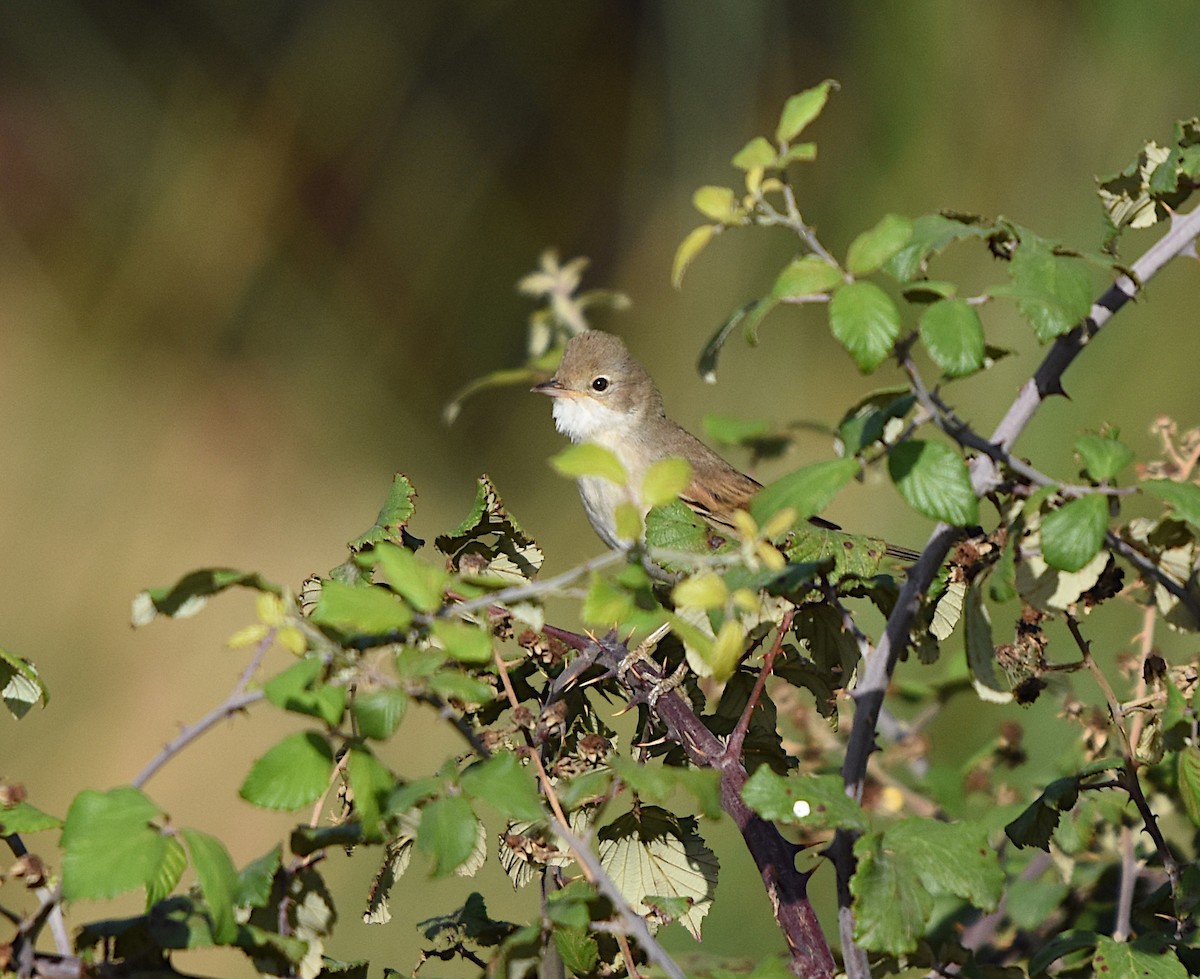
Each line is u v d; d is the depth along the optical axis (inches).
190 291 740.7
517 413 730.2
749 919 348.8
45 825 135.6
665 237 711.7
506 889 383.9
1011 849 241.3
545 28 772.0
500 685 174.9
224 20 756.6
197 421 713.6
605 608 125.6
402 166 759.7
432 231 756.0
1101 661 352.5
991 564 159.3
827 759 252.2
